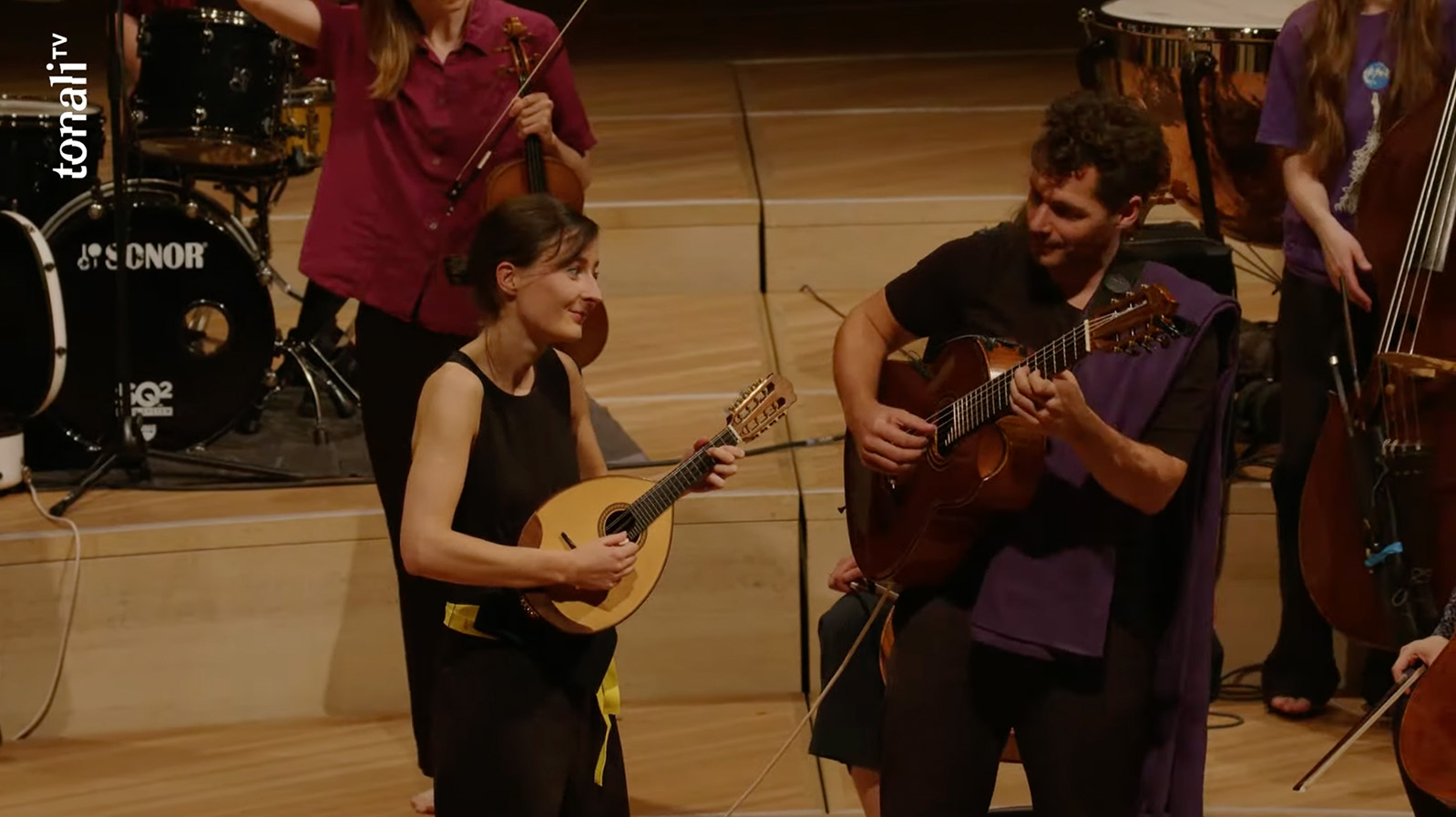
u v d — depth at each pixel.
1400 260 12.20
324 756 14.15
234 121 15.10
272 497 15.23
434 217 12.26
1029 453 8.80
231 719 14.80
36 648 14.41
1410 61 12.80
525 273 9.45
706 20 30.89
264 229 17.56
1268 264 19.78
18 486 15.49
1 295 15.15
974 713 9.09
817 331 18.88
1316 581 12.41
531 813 9.48
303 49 12.41
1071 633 8.77
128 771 13.88
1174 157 16.19
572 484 9.88
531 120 12.38
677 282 20.17
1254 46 15.12
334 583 14.75
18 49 25.64
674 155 22.23
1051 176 8.62
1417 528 11.59
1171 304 8.16
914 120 23.73
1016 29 29.41
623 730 14.48
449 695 9.64
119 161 14.98
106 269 15.91
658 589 14.93
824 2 32.19
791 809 13.12
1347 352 13.33
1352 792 13.18
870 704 10.93
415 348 12.32
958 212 20.00
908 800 9.12
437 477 9.38
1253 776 13.47
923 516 9.17
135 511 14.88
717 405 17.02
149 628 14.55
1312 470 12.48
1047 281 9.09
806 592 14.95
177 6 16.66
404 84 12.21
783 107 24.59
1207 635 9.30
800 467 15.55
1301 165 13.39
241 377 16.36
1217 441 9.08
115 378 16.12
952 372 9.25
